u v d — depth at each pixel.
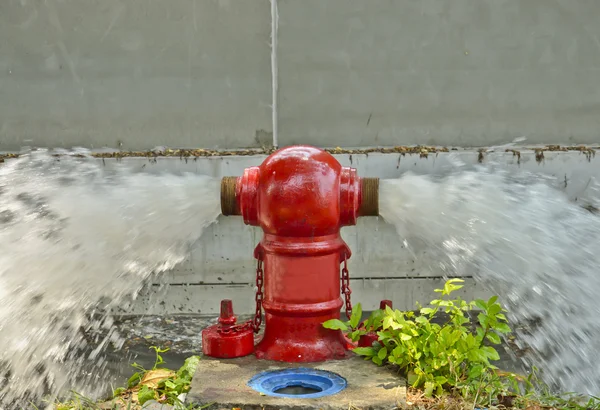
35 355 6.09
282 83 7.49
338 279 4.81
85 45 7.50
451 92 7.48
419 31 7.41
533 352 6.21
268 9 7.38
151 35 7.46
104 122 7.59
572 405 4.35
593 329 6.89
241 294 7.30
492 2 7.37
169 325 6.89
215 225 7.21
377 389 4.13
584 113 7.49
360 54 7.44
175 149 7.56
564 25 7.39
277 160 4.64
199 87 7.51
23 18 7.49
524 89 7.46
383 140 7.55
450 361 4.17
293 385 4.37
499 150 7.32
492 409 4.03
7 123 7.62
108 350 6.20
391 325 4.30
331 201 4.56
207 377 4.36
